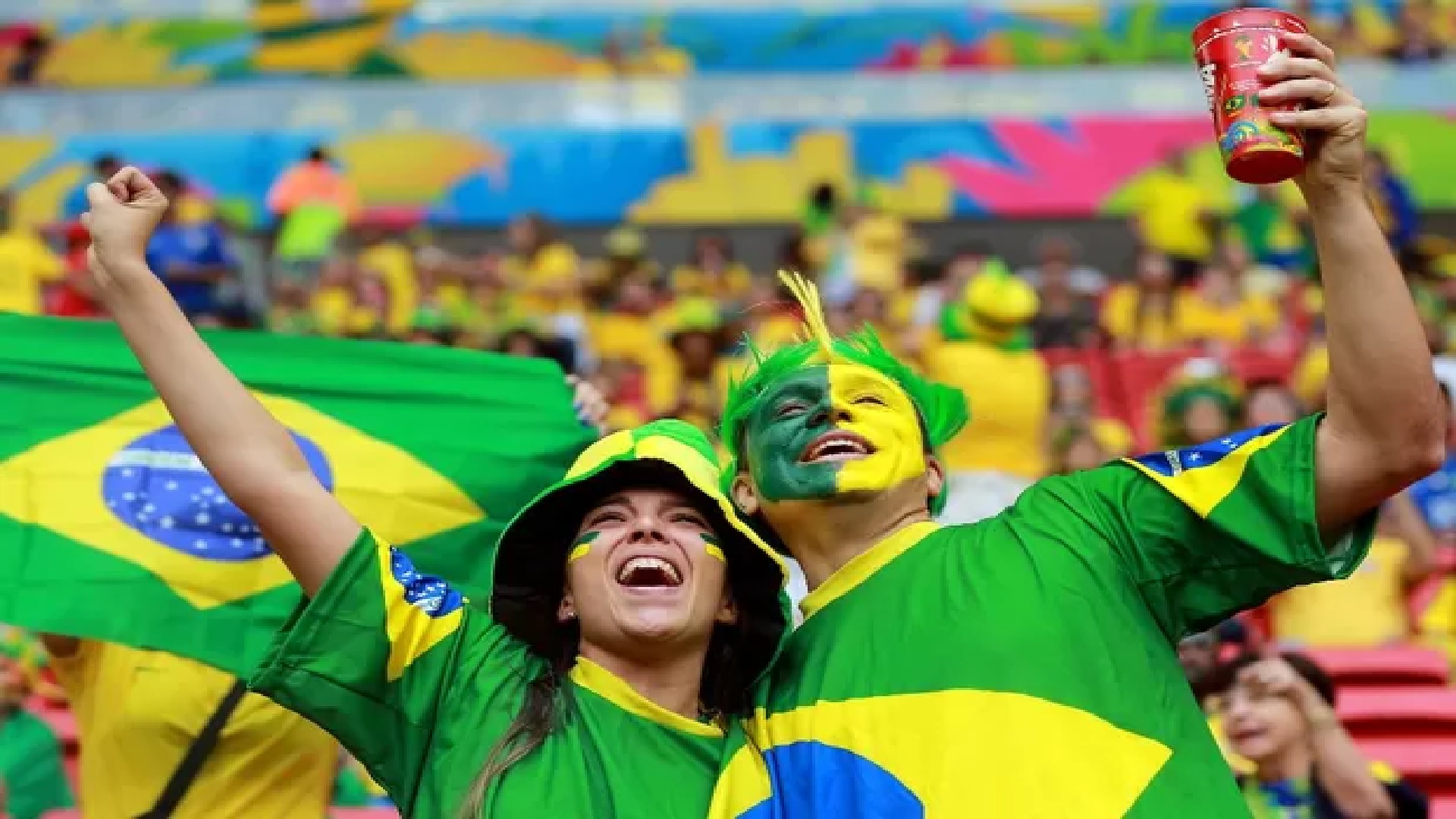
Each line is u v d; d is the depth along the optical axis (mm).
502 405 9109
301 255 25016
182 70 35156
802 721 6539
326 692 6527
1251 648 10031
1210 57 6324
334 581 6539
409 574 6773
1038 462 14352
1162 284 24781
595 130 34000
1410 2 34469
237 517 8539
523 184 33469
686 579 6793
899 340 19750
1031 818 6059
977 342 14359
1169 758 6262
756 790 6430
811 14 35875
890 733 6344
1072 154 33344
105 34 35375
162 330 6699
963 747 6215
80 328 8812
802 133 33781
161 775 8312
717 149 33625
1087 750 6215
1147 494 6676
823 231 26062
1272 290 24906
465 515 8844
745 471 7305
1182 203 26312
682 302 22984
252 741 8312
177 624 8359
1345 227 6188
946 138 33750
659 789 6441
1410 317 6172
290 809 8336
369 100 35125
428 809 6473
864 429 6984
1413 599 14523
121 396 8719
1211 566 6586
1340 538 6438
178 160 33594
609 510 6969
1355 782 9492
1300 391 17766
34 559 8398
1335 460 6305
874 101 35250
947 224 32844
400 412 9016
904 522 7027
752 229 32938
